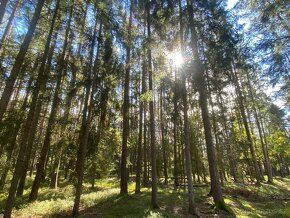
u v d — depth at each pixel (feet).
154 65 45.70
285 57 41.29
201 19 49.19
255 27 44.42
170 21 47.83
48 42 36.68
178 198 51.03
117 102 54.24
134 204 43.50
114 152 68.28
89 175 80.18
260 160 115.55
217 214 38.04
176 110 64.18
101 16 38.32
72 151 53.01
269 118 93.04
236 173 102.68
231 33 43.68
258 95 94.22
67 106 51.57
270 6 38.58
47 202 45.42
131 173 143.02
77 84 41.68
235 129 102.47
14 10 49.21
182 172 94.58
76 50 56.24
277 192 69.10
